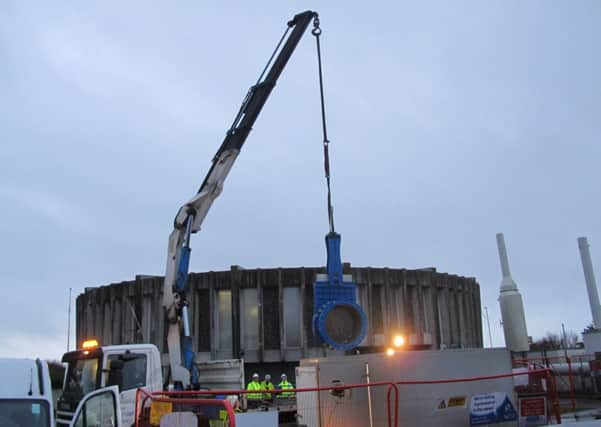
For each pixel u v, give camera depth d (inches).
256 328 1551.4
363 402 568.1
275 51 708.7
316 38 658.8
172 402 420.8
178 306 649.0
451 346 1717.5
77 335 1891.0
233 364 719.7
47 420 313.0
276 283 1567.4
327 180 602.9
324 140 615.8
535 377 735.7
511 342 714.8
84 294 1838.1
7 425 305.9
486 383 584.4
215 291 1569.9
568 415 661.9
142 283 1603.1
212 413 456.1
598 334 912.3
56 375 1269.7
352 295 568.1
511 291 726.5
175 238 671.8
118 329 1625.2
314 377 605.0
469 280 1888.5
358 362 584.4
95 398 423.8
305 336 1536.7
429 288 1705.2
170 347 639.1
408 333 1621.6
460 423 562.6
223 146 699.4
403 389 551.8
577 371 931.3
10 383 322.0
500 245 743.7
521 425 587.5
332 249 575.5
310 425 605.9
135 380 580.4
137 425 479.2
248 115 697.6
